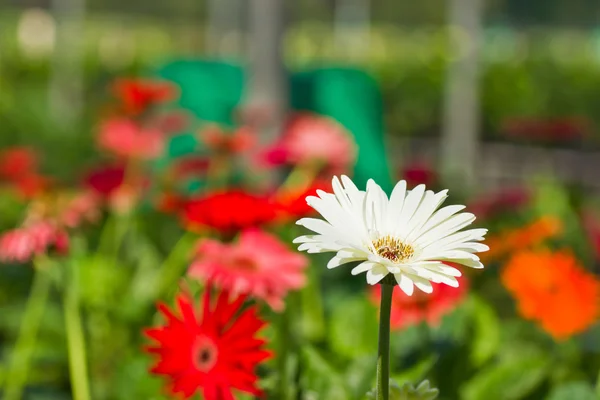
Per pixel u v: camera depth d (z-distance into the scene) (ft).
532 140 15.16
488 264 7.54
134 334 6.02
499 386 5.14
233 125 9.29
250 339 3.94
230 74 9.70
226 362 3.92
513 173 20.49
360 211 3.38
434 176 12.62
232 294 4.65
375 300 5.44
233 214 4.90
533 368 5.15
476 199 13.34
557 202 9.71
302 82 9.58
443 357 5.31
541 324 5.78
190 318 4.00
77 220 6.07
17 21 35.96
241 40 19.93
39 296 6.32
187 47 33.22
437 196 3.43
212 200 4.94
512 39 30.37
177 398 4.88
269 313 4.90
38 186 7.67
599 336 6.28
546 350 6.22
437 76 29.86
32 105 21.12
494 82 28.43
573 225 9.19
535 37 30.32
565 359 6.01
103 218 7.57
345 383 4.62
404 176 11.22
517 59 30.09
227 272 4.61
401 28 35.22
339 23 29.63
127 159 8.65
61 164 16.85
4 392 5.64
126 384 5.24
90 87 28.81
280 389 4.52
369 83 9.74
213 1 23.34
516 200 10.94
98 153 17.38
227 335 3.94
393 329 5.36
